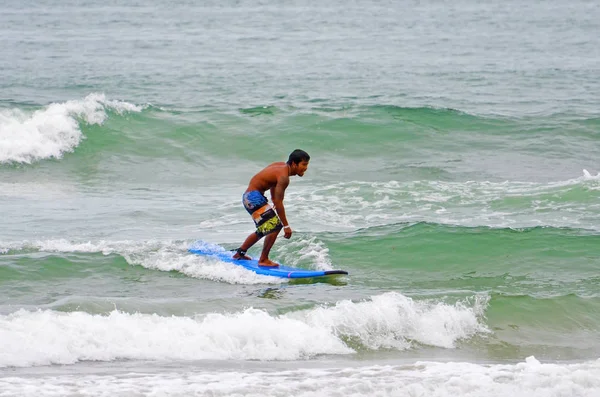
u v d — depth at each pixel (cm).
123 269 3816
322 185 6062
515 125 7950
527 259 4119
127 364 2727
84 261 3872
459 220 4841
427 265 4050
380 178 6438
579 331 3334
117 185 6212
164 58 14688
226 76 12231
